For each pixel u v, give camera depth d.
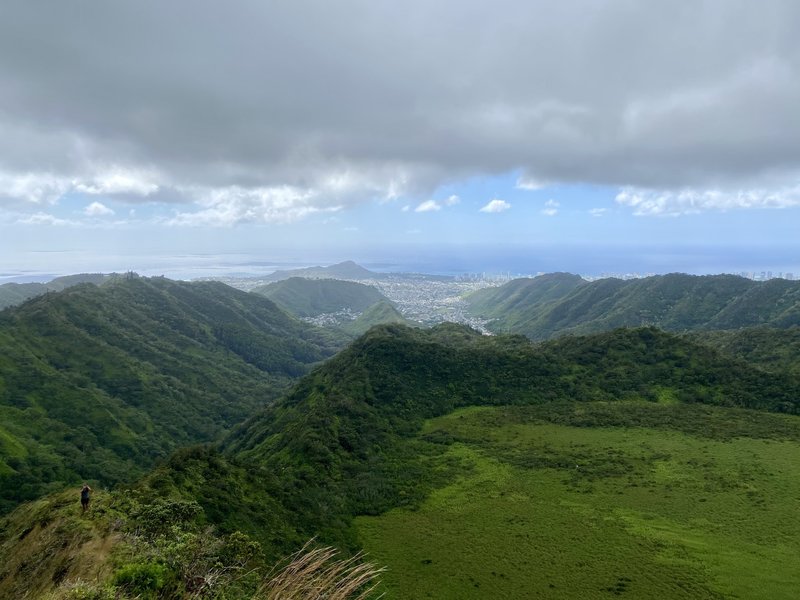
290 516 53.59
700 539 50.25
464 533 53.59
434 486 65.81
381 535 53.94
